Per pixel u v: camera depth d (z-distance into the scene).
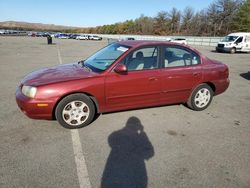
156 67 4.48
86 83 3.89
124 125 4.26
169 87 4.62
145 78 4.31
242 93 6.98
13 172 2.84
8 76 8.56
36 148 3.39
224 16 68.50
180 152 3.41
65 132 3.91
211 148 3.55
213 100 6.09
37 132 3.88
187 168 3.03
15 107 5.05
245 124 4.53
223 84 5.29
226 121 4.65
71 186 2.65
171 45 4.67
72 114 3.97
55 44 33.31
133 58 4.28
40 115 3.79
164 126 4.29
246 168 3.07
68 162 3.09
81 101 3.97
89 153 3.31
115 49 4.63
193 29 81.69
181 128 4.23
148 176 2.85
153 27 99.50
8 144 3.48
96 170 2.94
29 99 3.70
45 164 3.02
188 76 4.77
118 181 2.75
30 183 2.66
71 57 15.95
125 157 3.24
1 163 3.01
